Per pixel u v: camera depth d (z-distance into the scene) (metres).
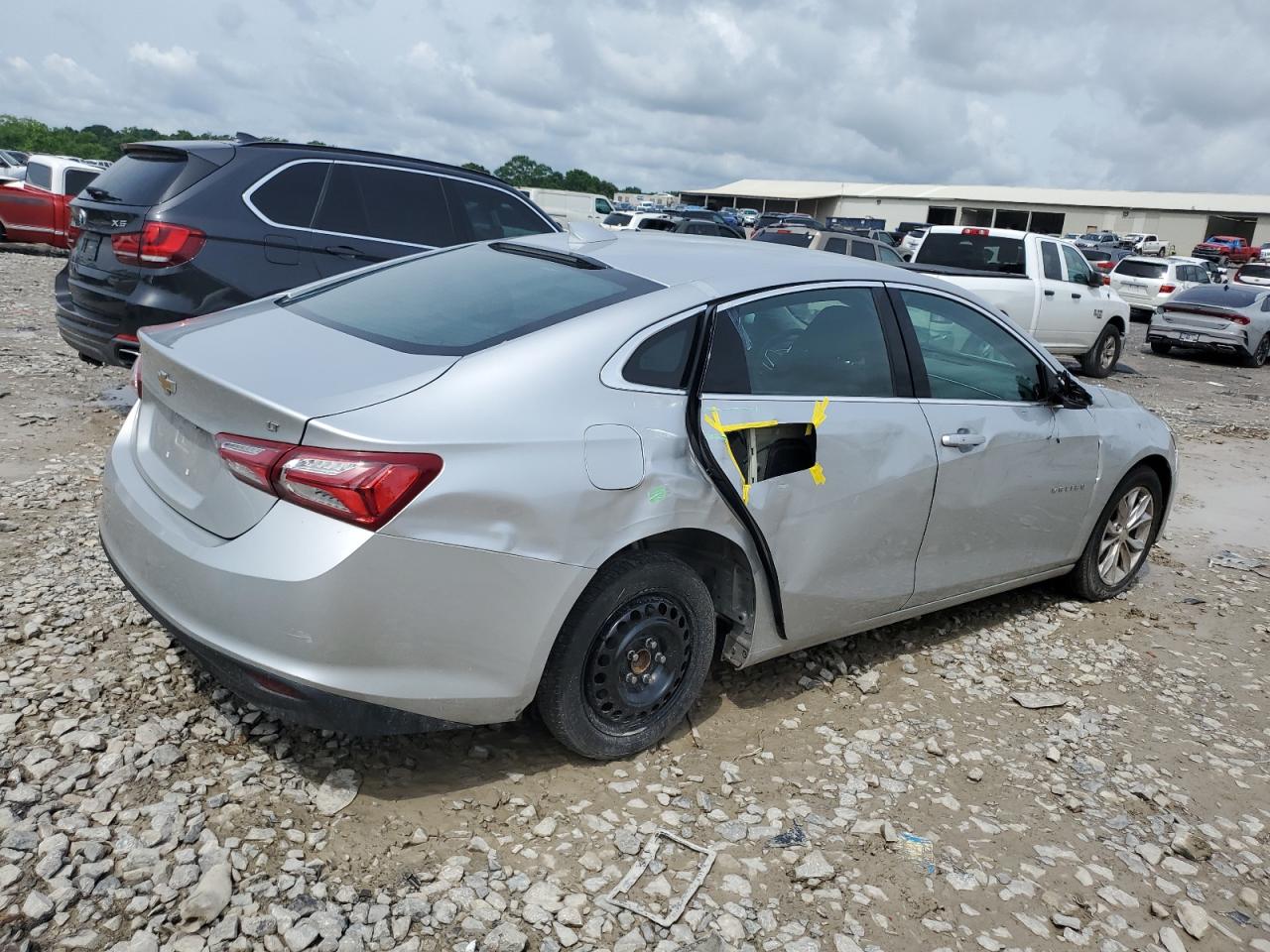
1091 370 14.12
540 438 2.61
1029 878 2.78
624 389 2.83
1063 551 4.55
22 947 2.11
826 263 3.59
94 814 2.54
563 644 2.77
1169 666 4.30
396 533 2.39
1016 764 3.37
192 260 5.58
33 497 4.82
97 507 4.77
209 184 5.73
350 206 6.31
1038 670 4.11
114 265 5.61
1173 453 5.01
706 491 2.95
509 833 2.70
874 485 3.43
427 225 6.69
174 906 2.29
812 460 3.23
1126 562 5.01
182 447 2.79
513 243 3.69
